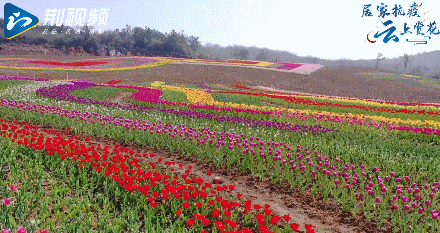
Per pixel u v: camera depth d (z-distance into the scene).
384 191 7.55
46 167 8.38
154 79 50.88
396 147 13.04
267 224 6.34
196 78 55.31
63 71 53.12
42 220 5.84
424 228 6.32
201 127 15.03
